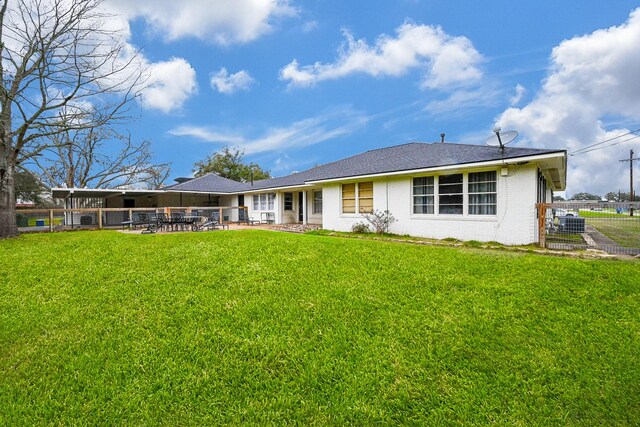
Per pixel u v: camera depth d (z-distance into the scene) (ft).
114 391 9.57
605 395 9.16
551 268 18.95
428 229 36.45
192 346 11.73
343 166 53.93
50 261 22.62
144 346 11.81
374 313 13.98
